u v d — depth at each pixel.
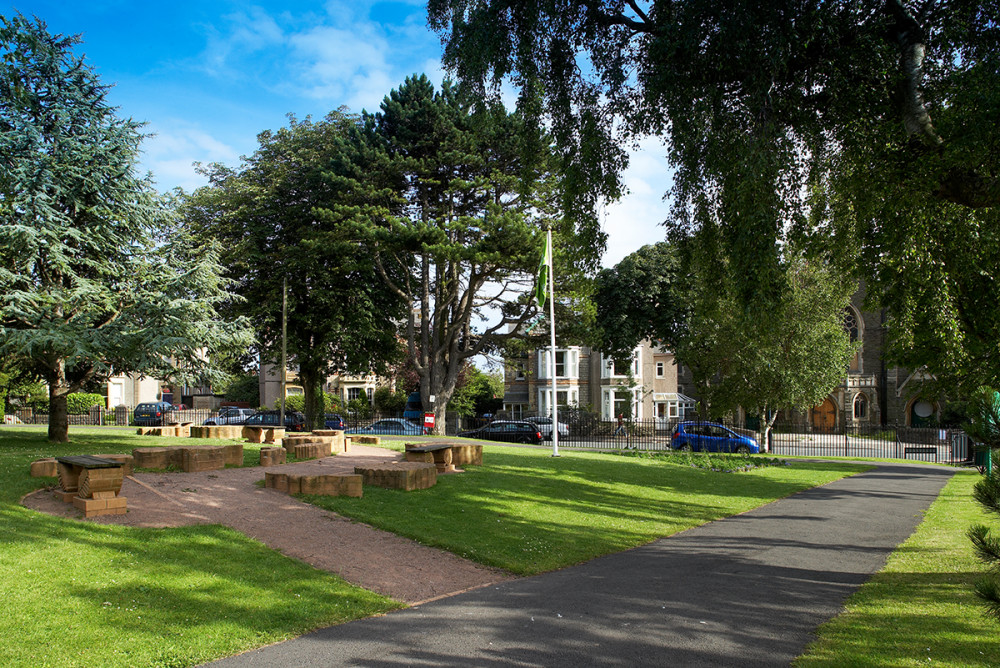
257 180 37.22
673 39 10.89
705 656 5.55
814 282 30.03
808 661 5.39
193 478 12.10
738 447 31.72
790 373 30.55
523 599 7.22
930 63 10.82
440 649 5.67
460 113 32.16
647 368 54.69
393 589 7.45
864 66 10.49
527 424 34.62
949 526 11.99
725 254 11.70
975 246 11.63
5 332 14.59
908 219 11.01
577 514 12.07
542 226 30.70
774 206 10.58
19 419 40.34
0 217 16.05
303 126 38.22
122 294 17.89
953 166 9.65
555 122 13.40
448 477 14.16
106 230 17.39
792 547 10.15
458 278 36.12
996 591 5.11
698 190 12.18
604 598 7.27
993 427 6.08
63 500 9.59
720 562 9.12
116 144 17.33
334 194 34.00
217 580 7.11
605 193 13.21
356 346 35.97
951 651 5.59
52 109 16.83
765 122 10.20
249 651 5.59
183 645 5.53
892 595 7.36
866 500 15.51
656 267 42.56
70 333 15.39
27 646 5.23
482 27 12.28
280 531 9.18
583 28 12.59
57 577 6.67
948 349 11.23
